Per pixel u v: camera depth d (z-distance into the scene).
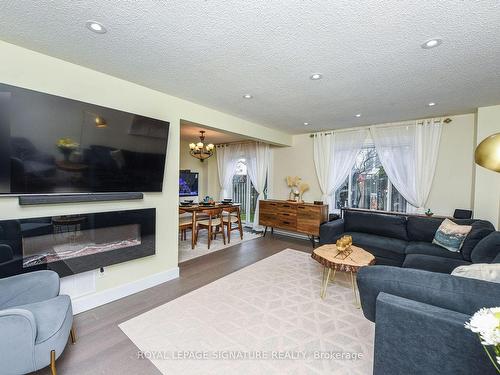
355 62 2.04
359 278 1.33
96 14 1.48
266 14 1.46
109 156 2.29
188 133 5.06
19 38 1.75
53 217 2.02
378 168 4.32
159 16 1.49
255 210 5.87
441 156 3.69
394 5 1.36
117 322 2.02
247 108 3.36
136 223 2.56
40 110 1.86
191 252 4.02
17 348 1.19
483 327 0.69
